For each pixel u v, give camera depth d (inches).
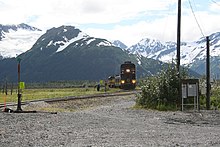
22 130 698.8
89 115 1074.7
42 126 765.9
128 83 3636.8
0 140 572.7
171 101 1395.2
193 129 807.1
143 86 1492.4
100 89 3745.1
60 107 1651.1
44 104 1662.2
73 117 982.4
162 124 911.0
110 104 1833.2
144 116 1116.5
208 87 1379.2
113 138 614.5
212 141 588.4
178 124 927.7
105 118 1001.5
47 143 550.9
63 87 5561.0
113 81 4217.5
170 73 1449.3
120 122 912.9
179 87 1395.2
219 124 940.0
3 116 946.1
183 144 552.7
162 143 560.1
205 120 1016.2
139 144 546.3
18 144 539.5
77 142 563.2
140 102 1485.0
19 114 1023.0
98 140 587.2
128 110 1343.5
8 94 3198.8
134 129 767.1
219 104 1459.2
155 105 1405.0
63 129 729.0
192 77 1503.4
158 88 1424.7
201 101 1467.8
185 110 1307.8
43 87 5782.5
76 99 2020.2
